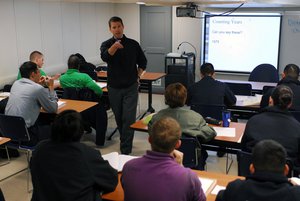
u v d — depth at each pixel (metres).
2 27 5.59
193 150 2.78
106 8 8.29
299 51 6.66
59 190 1.87
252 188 1.47
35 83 3.76
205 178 2.24
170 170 1.67
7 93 4.78
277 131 2.45
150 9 8.05
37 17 6.31
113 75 4.24
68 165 1.90
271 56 6.93
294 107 3.64
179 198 1.63
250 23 6.95
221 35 7.23
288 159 2.24
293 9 6.61
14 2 5.78
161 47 8.16
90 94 4.70
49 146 1.95
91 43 7.92
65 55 7.12
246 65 7.17
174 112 2.82
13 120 3.47
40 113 4.11
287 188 1.44
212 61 7.43
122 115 4.38
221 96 3.94
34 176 1.95
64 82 4.65
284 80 3.80
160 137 1.71
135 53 4.21
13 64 5.88
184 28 7.79
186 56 7.08
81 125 2.00
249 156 2.37
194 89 4.02
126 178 1.73
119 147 4.90
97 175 1.97
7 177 3.95
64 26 7.02
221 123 3.46
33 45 6.28
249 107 4.14
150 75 6.45
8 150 4.41
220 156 4.55
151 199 1.64
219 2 4.69
